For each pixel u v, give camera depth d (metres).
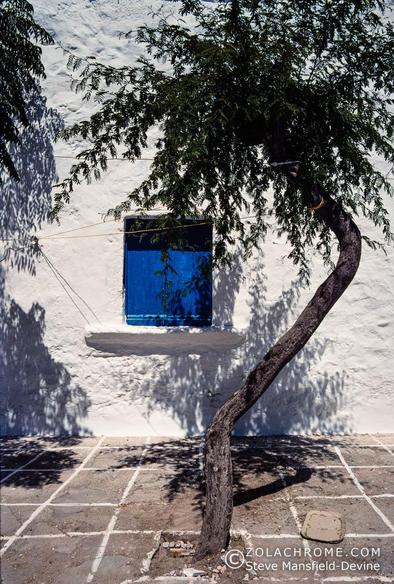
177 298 6.69
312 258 6.65
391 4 6.65
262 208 6.01
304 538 3.80
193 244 6.73
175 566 3.43
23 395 6.57
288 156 4.46
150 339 6.49
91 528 3.98
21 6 5.70
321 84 4.61
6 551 3.66
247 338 6.55
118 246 6.65
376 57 4.39
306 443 6.18
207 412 6.54
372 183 4.88
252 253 6.56
